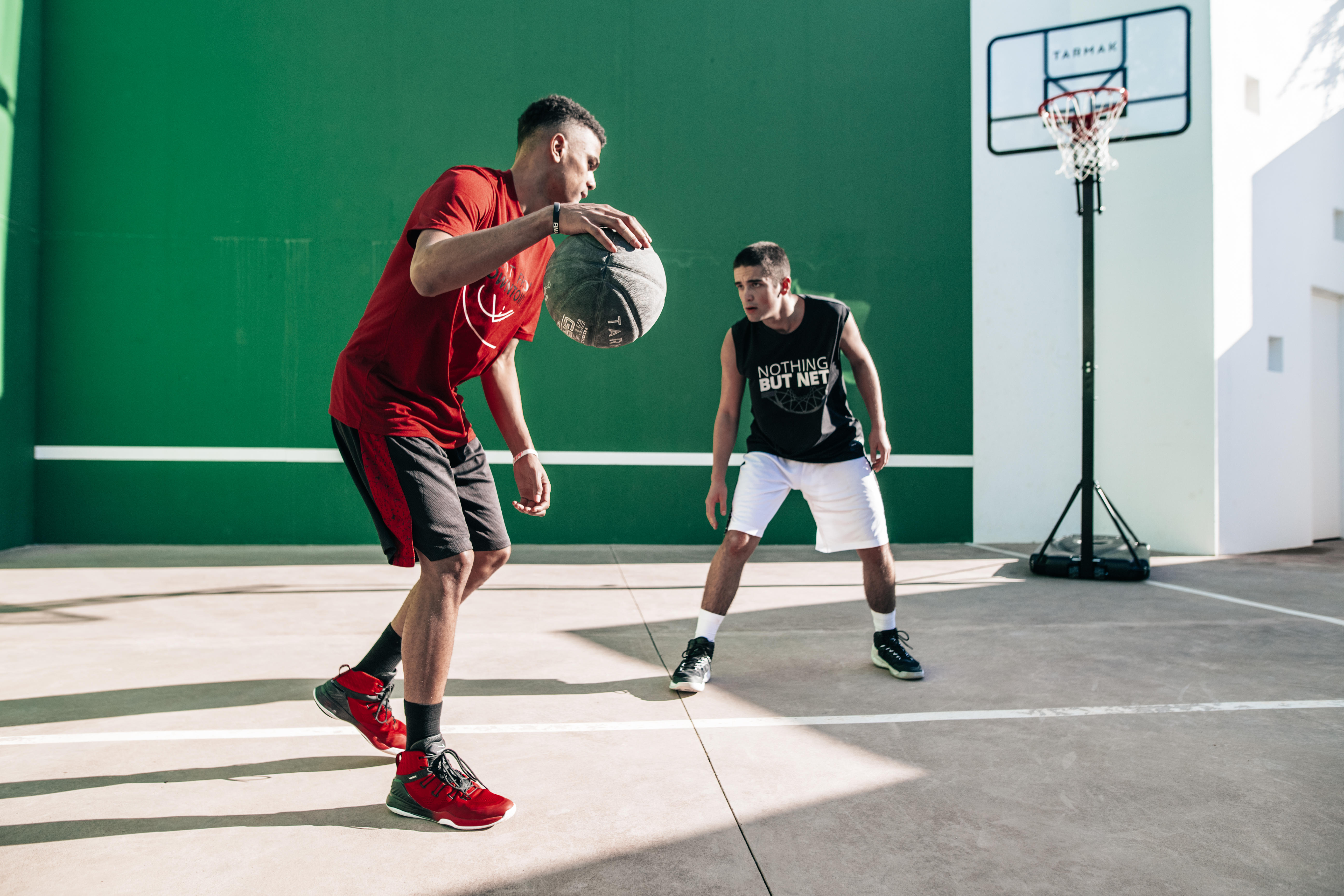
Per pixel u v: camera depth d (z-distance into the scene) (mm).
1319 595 4340
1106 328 6332
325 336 6418
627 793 1854
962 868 1511
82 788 1873
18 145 5934
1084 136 5395
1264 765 2018
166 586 4566
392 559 1798
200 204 6344
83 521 6230
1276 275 6281
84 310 6242
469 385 6500
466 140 6551
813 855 1563
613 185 6629
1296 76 6438
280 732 2260
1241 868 1508
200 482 6312
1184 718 2379
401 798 1724
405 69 6508
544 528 6543
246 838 1633
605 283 1850
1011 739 2205
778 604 4180
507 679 2791
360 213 6461
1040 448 6695
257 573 5043
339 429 1851
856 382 2924
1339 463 7086
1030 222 6703
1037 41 6566
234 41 6371
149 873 1487
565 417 6551
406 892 1429
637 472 6594
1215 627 3572
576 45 6625
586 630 3574
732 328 2912
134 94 6301
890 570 2875
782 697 2590
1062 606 4047
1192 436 5949
